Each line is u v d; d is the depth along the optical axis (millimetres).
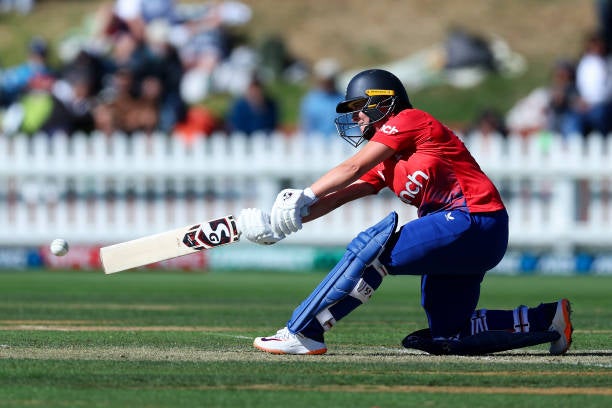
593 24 110312
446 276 23188
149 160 64250
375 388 18406
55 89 73312
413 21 112438
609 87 71000
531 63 104000
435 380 19250
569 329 23125
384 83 23047
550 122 69062
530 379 19484
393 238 22500
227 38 102750
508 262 62438
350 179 22375
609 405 17016
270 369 20422
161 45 75438
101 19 99438
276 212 22188
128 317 32938
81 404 16797
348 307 22797
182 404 16844
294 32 110438
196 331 28406
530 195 63344
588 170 62500
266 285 50531
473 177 22484
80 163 64562
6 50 109500
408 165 22547
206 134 68812
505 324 23297
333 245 63875
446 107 97625
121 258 22547
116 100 68375
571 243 63156
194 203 64312
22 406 16625
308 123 66125
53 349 23578
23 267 64250
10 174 64875
